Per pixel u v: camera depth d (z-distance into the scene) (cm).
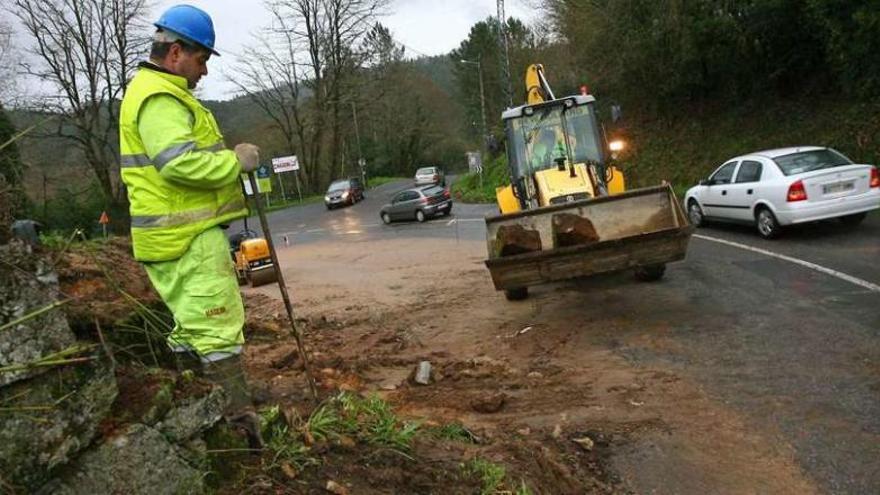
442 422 479
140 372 257
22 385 210
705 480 412
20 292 212
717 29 2162
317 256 1978
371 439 344
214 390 269
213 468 263
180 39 300
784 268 972
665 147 2548
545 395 565
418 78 7900
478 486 340
